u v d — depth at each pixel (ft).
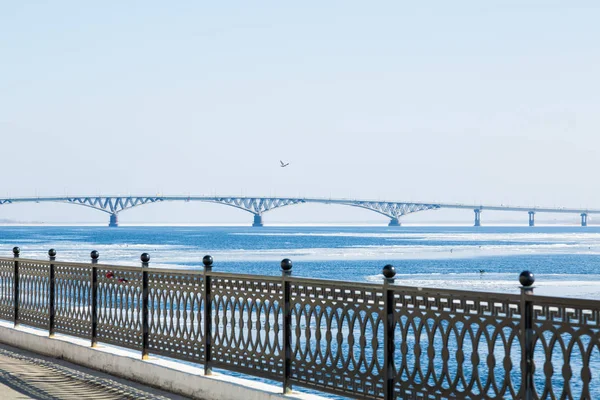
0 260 46.37
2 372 34.81
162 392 30.68
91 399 29.25
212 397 28.45
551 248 412.36
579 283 176.96
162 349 31.81
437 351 57.31
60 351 38.70
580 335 17.67
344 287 23.76
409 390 21.79
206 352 29.25
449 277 201.87
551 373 18.39
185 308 30.45
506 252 359.87
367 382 22.91
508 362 19.30
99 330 36.11
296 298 25.49
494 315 19.63
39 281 41.63
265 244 470.80
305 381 25.11
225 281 28.58
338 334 23.99
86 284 37.11
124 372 33.53
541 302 18.53
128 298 34.09
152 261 264.72
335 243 494.59
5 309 45.70
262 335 54.65
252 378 47.80
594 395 43.42
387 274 22.45
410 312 21.80
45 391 30.66
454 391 20.57
